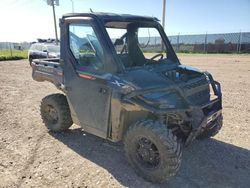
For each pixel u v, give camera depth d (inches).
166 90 142.5
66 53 176.7
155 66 169.6
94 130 168.9
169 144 134.0
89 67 164.7
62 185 143.7
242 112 269.4
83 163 166.2
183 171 158.4
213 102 164.4
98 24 155.7
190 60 888.3
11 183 145.4
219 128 188.9
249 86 413.1
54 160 170.1
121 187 142.2
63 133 211.6
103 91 155.0
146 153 146.6
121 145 190.4
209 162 169.0
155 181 144.8
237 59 932.6
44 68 202.7
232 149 186.5
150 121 141.8
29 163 166.2
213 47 1401.3
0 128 225.8
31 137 205.9
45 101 207.5
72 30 171.3
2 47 2279.8
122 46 167.8
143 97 137.3
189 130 153.0
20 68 715.4
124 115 150.6
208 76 174.2
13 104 304.8
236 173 157.8
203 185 145.6
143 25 179.8
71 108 182.7
